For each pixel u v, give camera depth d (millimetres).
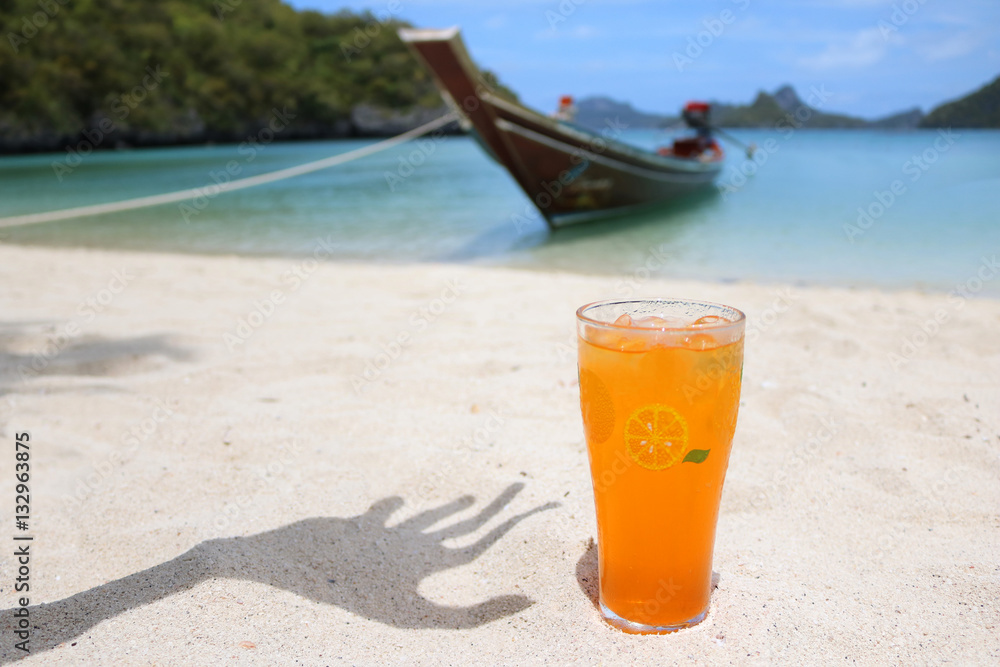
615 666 1579
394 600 1901
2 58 56406
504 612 1843
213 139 75938
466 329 4910
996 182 15039
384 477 2639
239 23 87562
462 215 14516
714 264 8578
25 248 10352
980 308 5559
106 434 3117
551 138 10961
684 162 14430
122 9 70250
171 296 6305
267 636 1724
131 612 1803
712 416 1542
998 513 2324
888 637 1686
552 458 2746
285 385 3752
